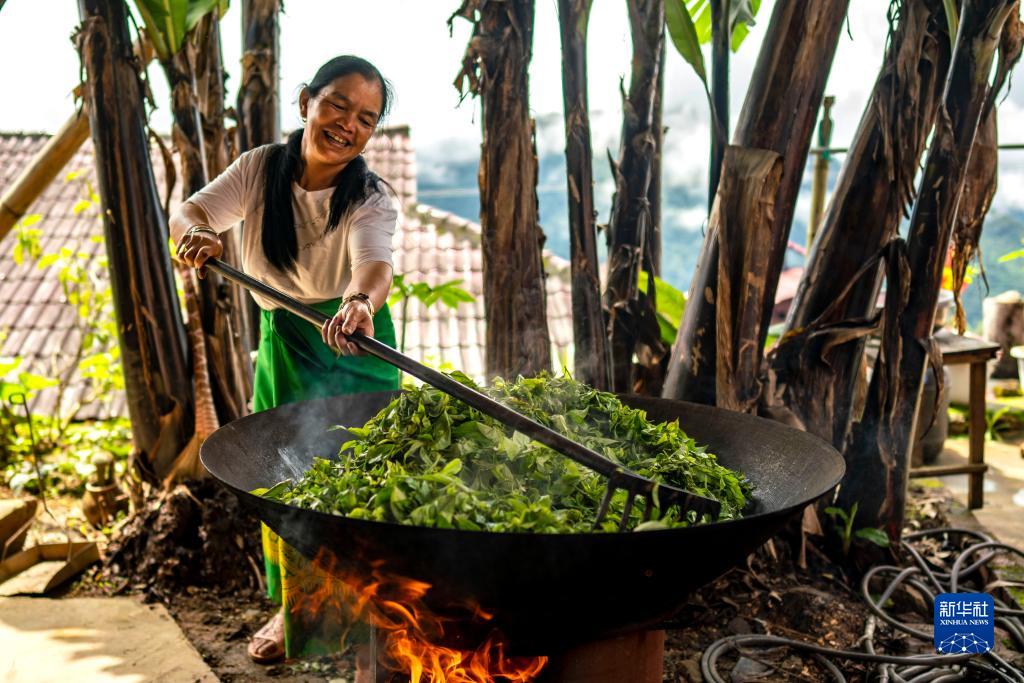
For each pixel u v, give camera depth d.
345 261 2.20
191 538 2.77
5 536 2.80
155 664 2.25
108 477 3.20
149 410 2.89
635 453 1.76
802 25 2.28
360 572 1.43
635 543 1.26
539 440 1.47
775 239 2.43
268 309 2.31
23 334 5.50
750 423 1.87
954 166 2.46
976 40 2.37
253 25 3.04
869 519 2.69
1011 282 8.26
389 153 8.00
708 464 1.71
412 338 6.01
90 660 2.26
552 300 6.71
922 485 3.66
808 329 2.62
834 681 2.16
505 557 1.28
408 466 1.58
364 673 2.02
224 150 3.00
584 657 1.60
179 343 2.90
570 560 1.28
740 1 2.48
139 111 2.74
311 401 1.92
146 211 2.79
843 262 2.59
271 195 2.13
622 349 2.80
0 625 2.44
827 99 3.91
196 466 2.90
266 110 3.08
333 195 2.09
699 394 2.56
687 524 1.45
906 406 2.64
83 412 4.66
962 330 2.71
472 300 3.11
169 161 2.82
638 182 2.71
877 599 2.57
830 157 3.96
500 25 2.28
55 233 6.62
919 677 2.13
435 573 1.34
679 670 2.22
